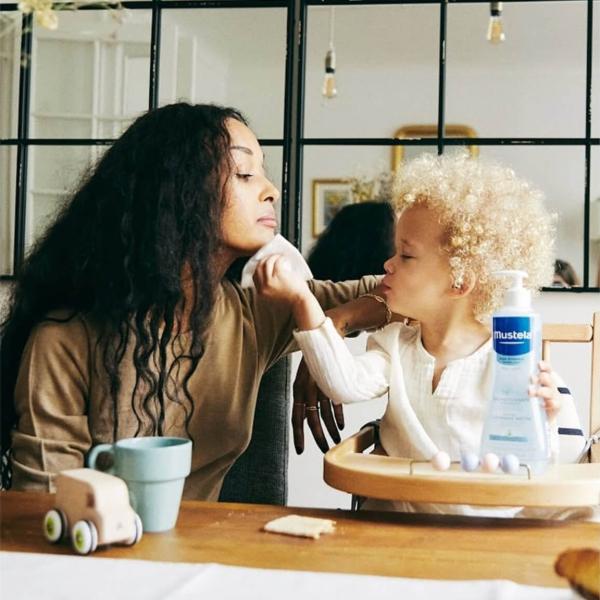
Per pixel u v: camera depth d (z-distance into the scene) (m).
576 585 0.49
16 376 1.12
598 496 0.73
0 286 2.29
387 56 2.36
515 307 0.82
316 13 2.36
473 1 2.34
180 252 1.07
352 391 1.00
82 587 0.56
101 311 1.05
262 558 0.64
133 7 2.32
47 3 0.80
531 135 2.35
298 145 2.36
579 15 2.35
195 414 1.11
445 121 2.37
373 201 2.32
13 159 2.33
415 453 0.99
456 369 1.01
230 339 1.15
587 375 2.10
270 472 1.22
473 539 0.70
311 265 2.32
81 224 1.13
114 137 2.33
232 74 2.33
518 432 0.79
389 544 0.68
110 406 1.05
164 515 0.72
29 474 0.98
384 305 1.20
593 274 2.26
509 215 1.01
